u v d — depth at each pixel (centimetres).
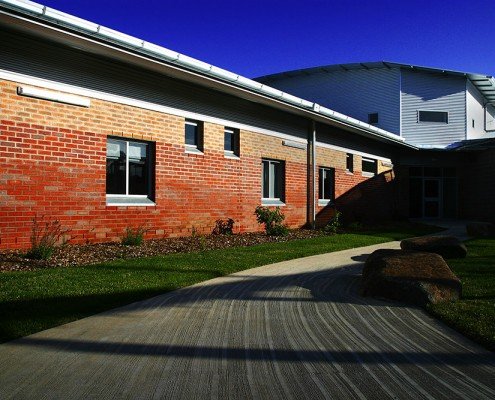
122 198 1088
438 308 557
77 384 347
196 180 1248
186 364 389
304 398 326
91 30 862
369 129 1895
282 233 1384
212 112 1296
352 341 452
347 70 2703
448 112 2577
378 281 636
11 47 871
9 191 875
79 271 743
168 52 1010
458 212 2475
